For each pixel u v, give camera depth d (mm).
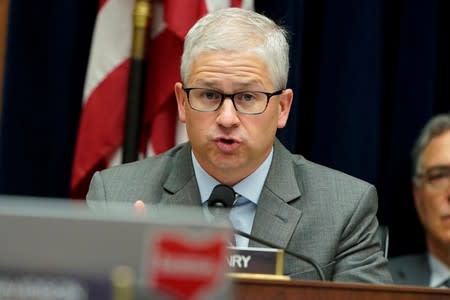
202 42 5727
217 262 2775
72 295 2729
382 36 8727
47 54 8523
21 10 8453
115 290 2732
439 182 8102
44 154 8523
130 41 8305
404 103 8781
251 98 5699
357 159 8547
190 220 2791
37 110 8508
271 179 6055
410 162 8727
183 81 5879
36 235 2740
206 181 6047
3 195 8383
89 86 8266
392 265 8328
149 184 6188
